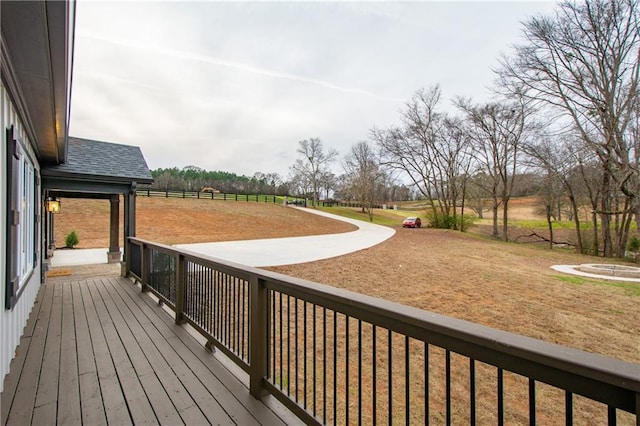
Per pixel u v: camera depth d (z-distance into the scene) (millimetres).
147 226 19484
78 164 7062
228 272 2670
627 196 14781
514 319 5504
